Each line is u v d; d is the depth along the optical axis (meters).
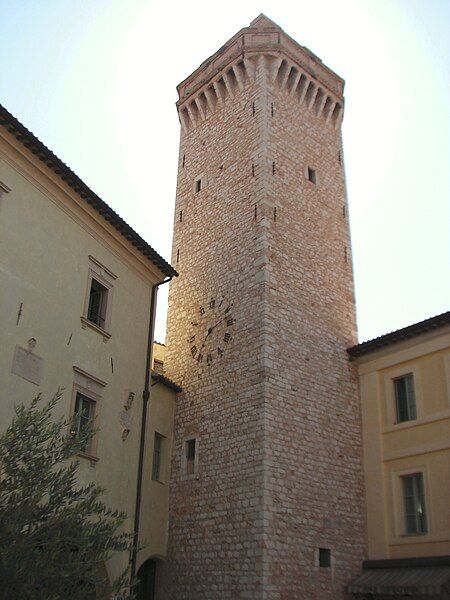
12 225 16.97
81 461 18.03
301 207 28.08
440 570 20.58
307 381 24.31
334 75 33.50
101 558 12.03
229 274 26.56
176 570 23.05
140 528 22.38
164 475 24.66
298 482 22.28
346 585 22.06
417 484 23.09
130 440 20.67
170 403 25.81
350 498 23.70
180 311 28.19
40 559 10.95
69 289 18.83
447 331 23.48
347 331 27.09
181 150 33.47
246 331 24.53
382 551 22.89
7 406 15.72
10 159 17.22
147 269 23.28
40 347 17.20
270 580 20.09
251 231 26.39
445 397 22.91
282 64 30.70
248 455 22.30
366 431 25.14
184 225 30.48
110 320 20.66
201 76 33.44
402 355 24.80
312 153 30.38
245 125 29.53
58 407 17.47
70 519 11.77
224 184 29.20
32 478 11.86
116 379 20.47
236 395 23.78
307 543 21.56
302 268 26.56
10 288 16.50
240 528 21.45
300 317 25.36
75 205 19.52
